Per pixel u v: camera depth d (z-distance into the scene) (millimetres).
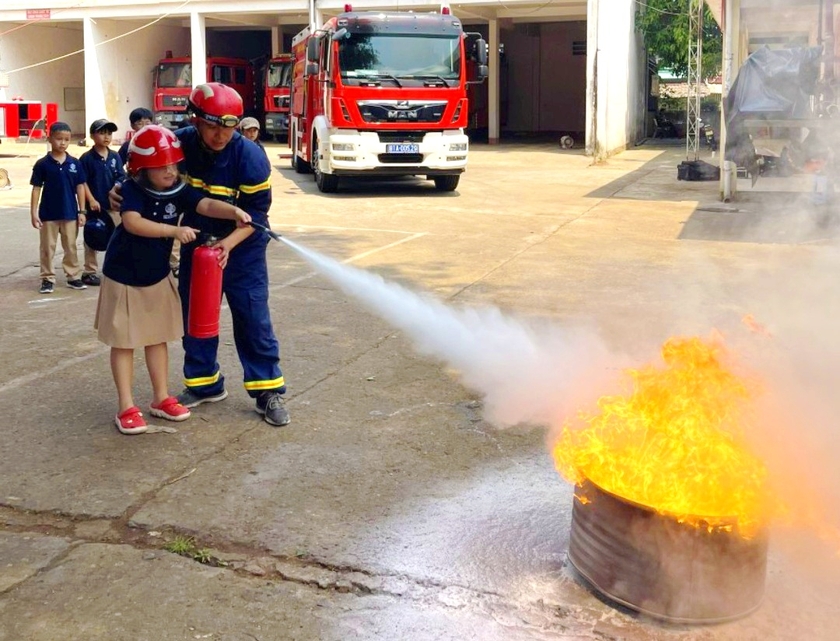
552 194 15828
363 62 14477
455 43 14727
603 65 24531
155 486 4020
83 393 5262
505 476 4152
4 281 8625
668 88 40375
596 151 24406
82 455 4352
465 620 3035
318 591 3217
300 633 2967
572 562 3285
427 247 10289
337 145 14742
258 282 4699
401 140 14797
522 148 28297
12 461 4277
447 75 14734
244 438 4582
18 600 3141
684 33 28406
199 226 4621
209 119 4227
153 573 3324
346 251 10016
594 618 3029
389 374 5637
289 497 3924
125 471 4172
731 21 13617
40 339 6441
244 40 37438
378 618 3053
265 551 3471
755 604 3020
